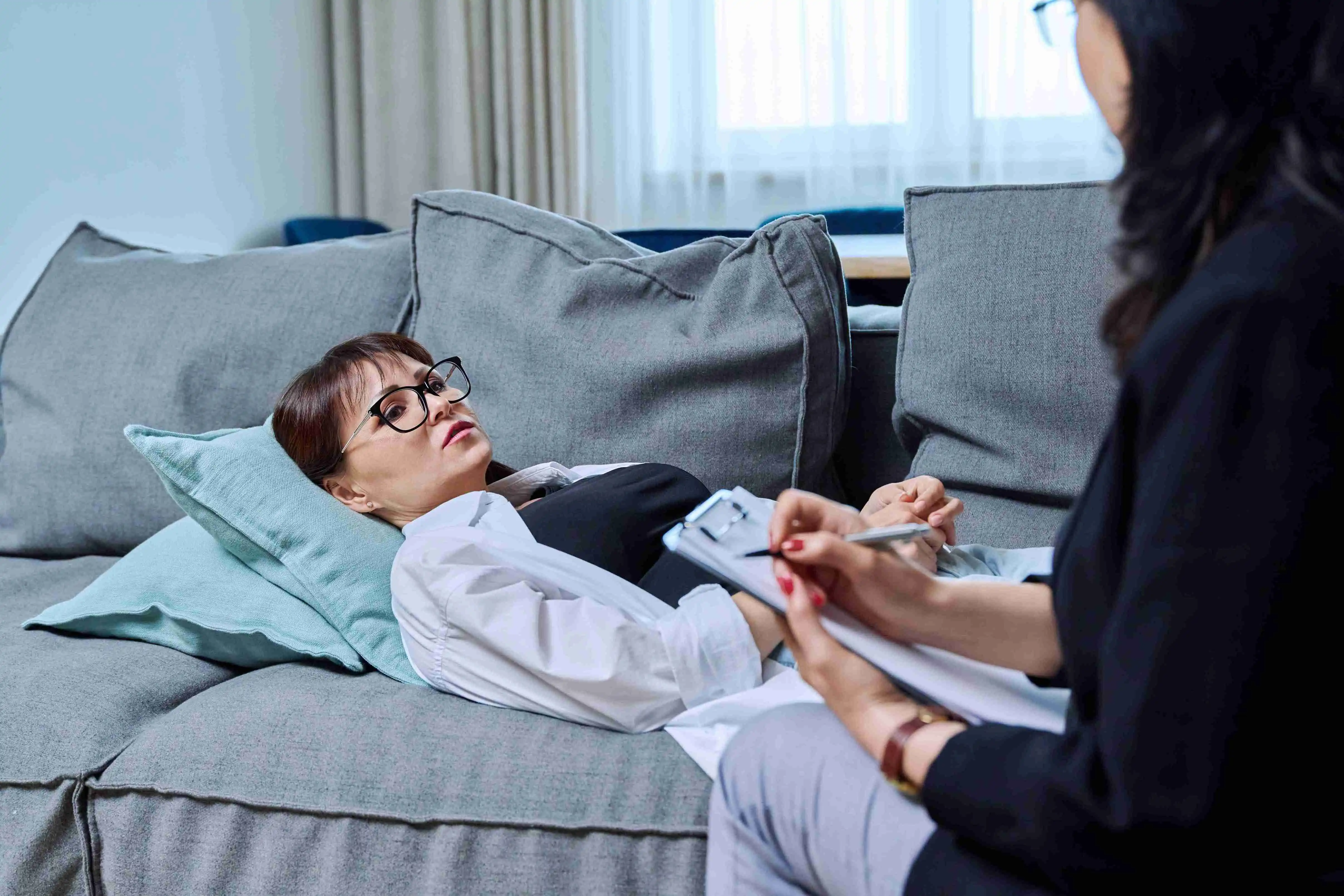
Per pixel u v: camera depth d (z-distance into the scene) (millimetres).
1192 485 455
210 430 1569
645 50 3426
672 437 1385
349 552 1186
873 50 3350
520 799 894
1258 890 490
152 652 1196
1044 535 1264
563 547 1158
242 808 938
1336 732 463
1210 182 492
